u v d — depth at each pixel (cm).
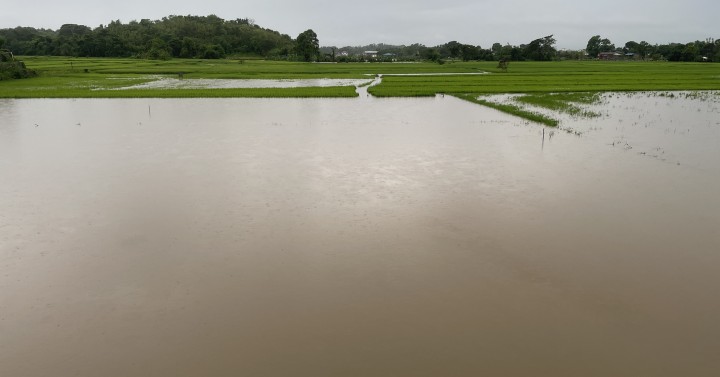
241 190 1200
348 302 708
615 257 835
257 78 5169
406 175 1323
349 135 1900
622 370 571
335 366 579
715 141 1762
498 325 654
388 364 581
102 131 2002
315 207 1082
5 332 646
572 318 669
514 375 563
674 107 2706
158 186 1232
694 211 1038
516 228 960
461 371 570
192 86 4150
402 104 2911
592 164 1429
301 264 821
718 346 612
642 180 1262
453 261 830
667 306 693
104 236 932
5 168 1403
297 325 655
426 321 663
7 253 862
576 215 1022
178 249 877
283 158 1518
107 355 602
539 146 1681
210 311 688
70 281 770
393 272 794
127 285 757
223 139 1822
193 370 575
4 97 3183
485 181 1262
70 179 1294
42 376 569
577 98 3147
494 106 2692
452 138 1838
